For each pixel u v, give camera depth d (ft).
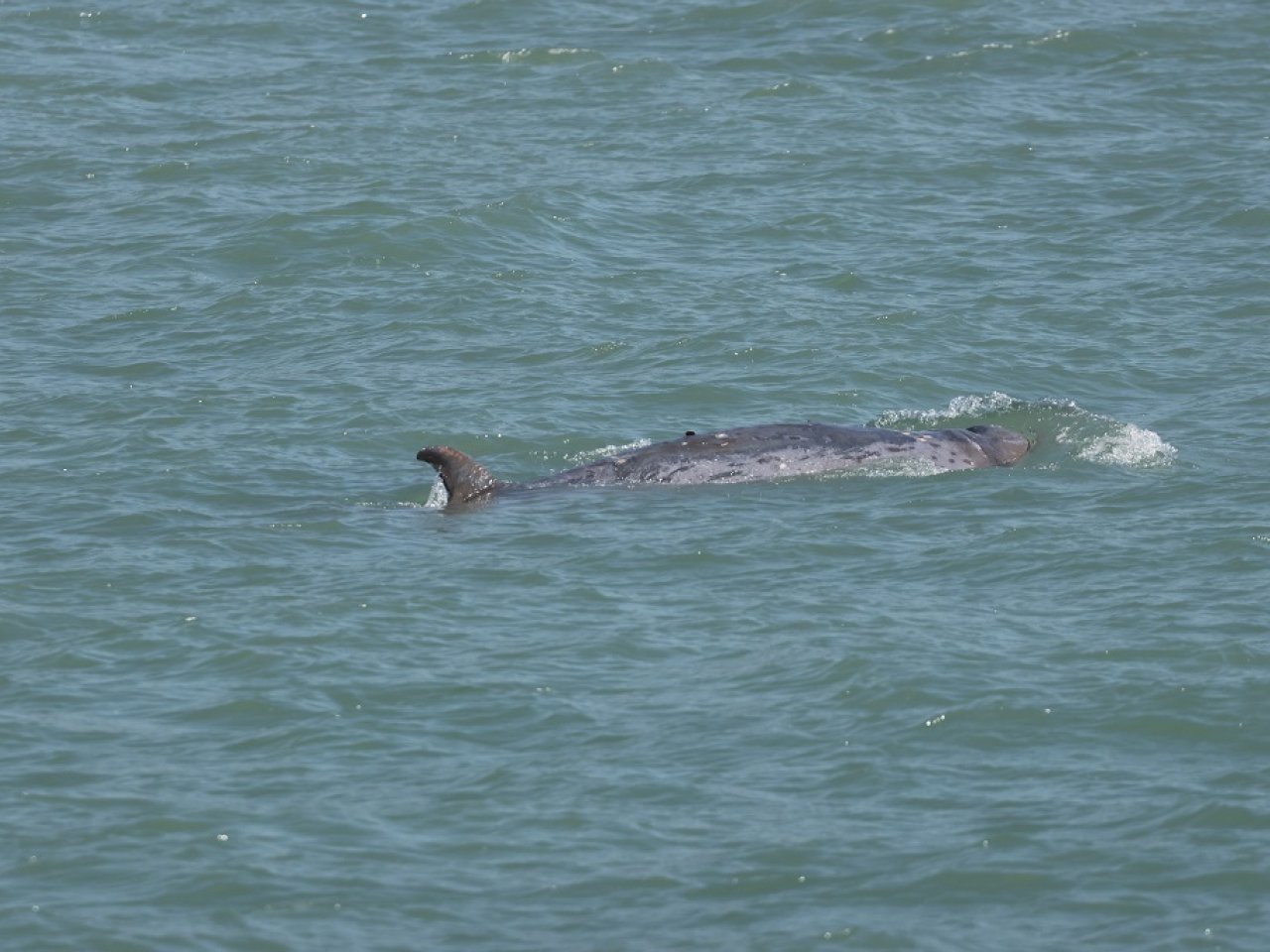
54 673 241.14
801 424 328.49
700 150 531.91
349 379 375.86
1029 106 567.59
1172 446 330.95
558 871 194.70
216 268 446.19
